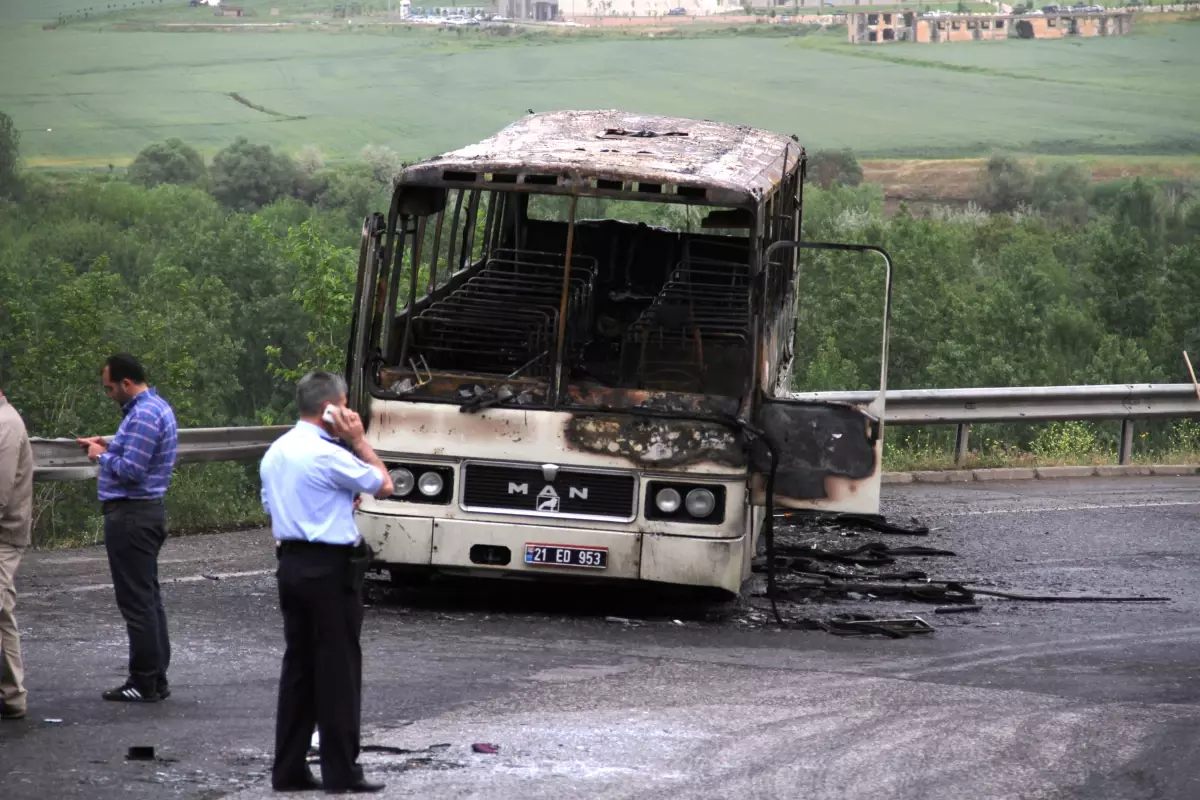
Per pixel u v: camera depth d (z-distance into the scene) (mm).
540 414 18562
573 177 19016
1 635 12914
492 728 13094
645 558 18469
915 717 13984
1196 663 17484
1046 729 13648
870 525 27047
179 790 10930
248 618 18234
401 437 18625
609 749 12422
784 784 11469
